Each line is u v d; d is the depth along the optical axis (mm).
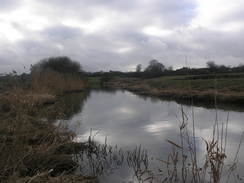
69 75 30766
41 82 16359
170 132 8023
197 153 5797
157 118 10734
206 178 4289
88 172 4746
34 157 4336
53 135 5520
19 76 8250
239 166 4949
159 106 15023
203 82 22516
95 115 11625
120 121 10039
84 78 41156
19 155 4023
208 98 16562
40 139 5258
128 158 5473
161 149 6180
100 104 16547
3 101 6668
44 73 19500
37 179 3354
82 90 31141
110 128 8680
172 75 44312
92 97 22578
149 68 51875
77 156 5609
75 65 46125
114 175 4633
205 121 9875
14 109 5445
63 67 43250
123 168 4949
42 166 4344
